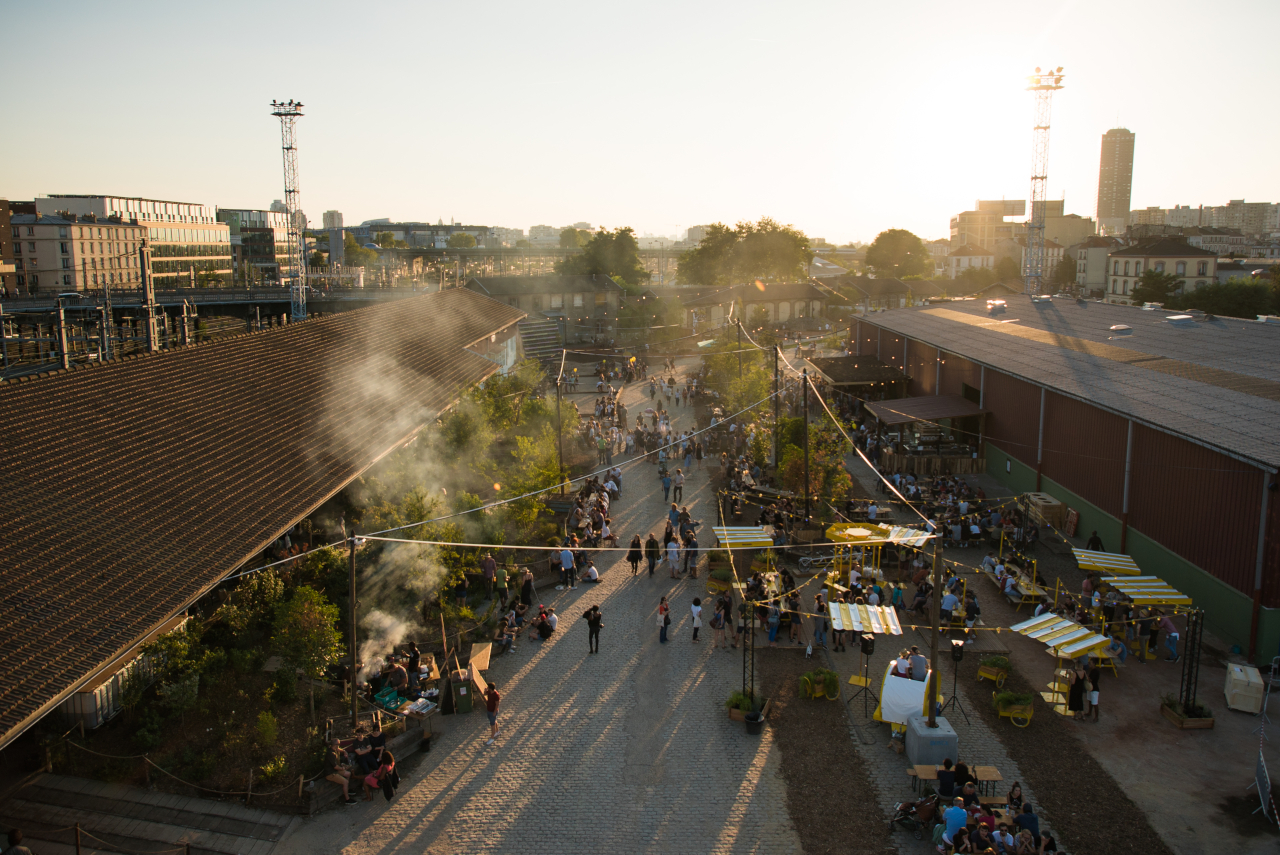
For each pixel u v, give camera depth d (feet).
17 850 47.70
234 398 88.63
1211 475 87.20
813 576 101.09
